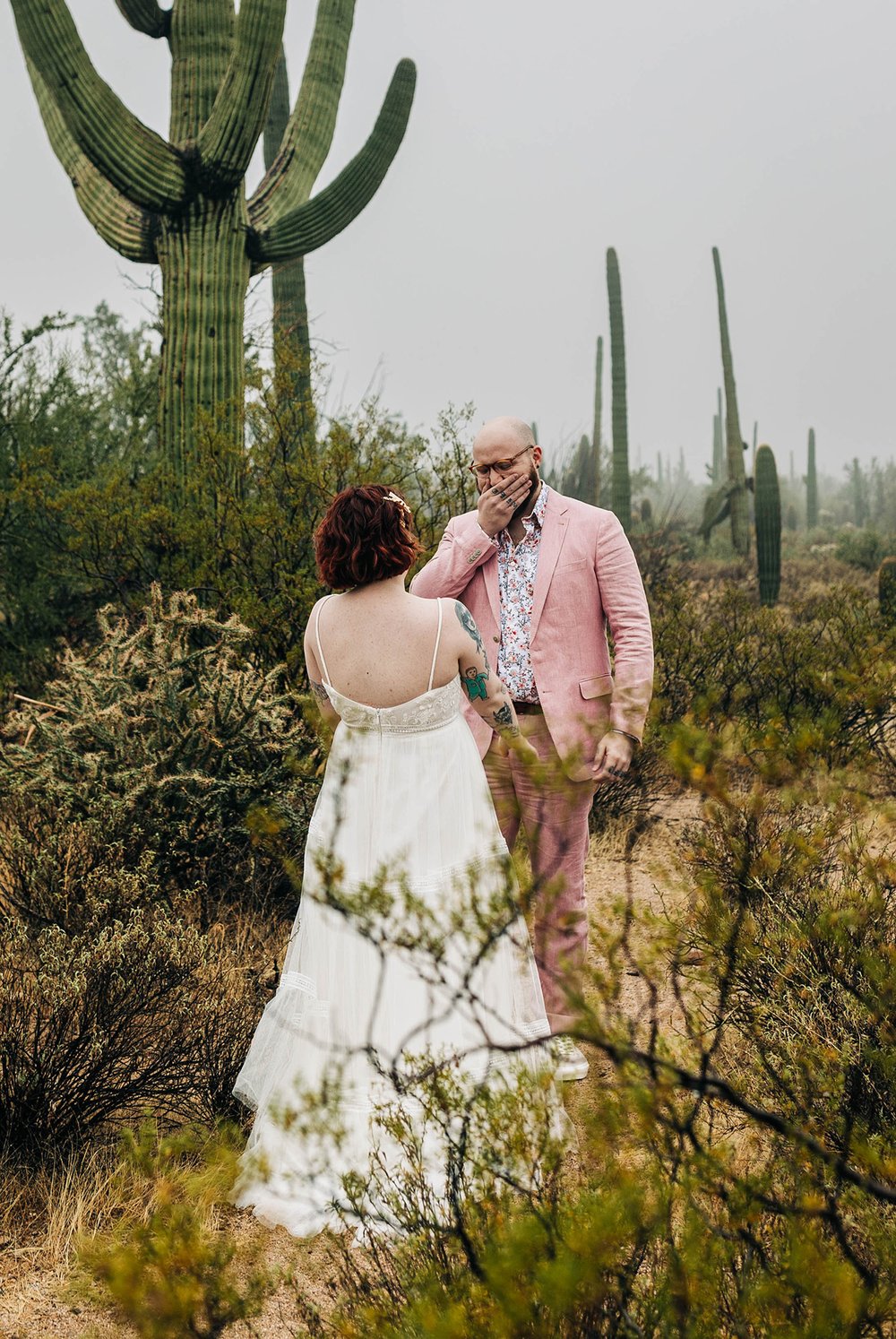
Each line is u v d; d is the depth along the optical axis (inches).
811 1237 59.9
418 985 114.1
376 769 121.5
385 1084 111.4
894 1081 87.5
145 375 402.6
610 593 146.3
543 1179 72.6
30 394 353.1
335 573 123.1
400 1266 76.2
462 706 146.8
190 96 318.0
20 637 312.5
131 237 325.7
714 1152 66.2
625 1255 67.2
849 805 88.8
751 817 82.5
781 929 103.7
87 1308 98.0
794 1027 104.1
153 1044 131.6
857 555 1126.4
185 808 189.0
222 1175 70.9
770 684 279.7
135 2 317.7
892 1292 60.8
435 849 120.3
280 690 228.5
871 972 88.0
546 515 148.6
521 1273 58.3
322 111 363.6
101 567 280.8
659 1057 70.8
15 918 157.9
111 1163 118.1
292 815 186.5
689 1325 60.9
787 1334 56.6
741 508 1087.0
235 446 271.6
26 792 197.5
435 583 147.6
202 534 259.0
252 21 299.1
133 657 201.8
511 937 83.7
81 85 289.6
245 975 154.2
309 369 272.8
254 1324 91.2
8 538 312.3
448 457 253.4
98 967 132.6
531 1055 114.2
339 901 83.3
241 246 320.8
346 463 251.8
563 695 144.1
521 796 141.6
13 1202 111.7
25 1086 121.6
